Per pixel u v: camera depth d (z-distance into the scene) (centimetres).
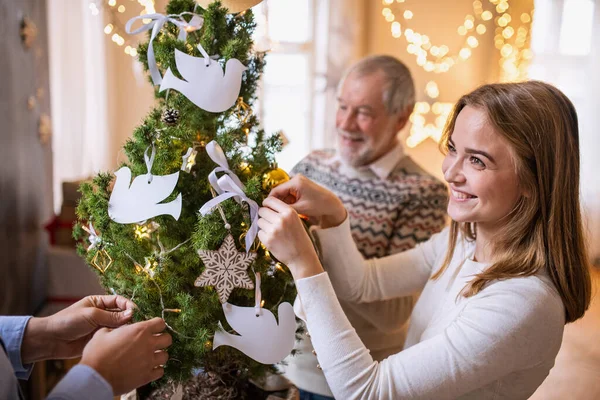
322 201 113
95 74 345
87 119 350
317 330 89
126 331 76
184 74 80
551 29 416
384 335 140
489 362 85
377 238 146
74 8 330
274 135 97
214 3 83
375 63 154
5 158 172
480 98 93
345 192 154
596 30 411
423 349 89
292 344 88
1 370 69
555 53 419
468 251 108
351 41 396
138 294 84
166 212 80
